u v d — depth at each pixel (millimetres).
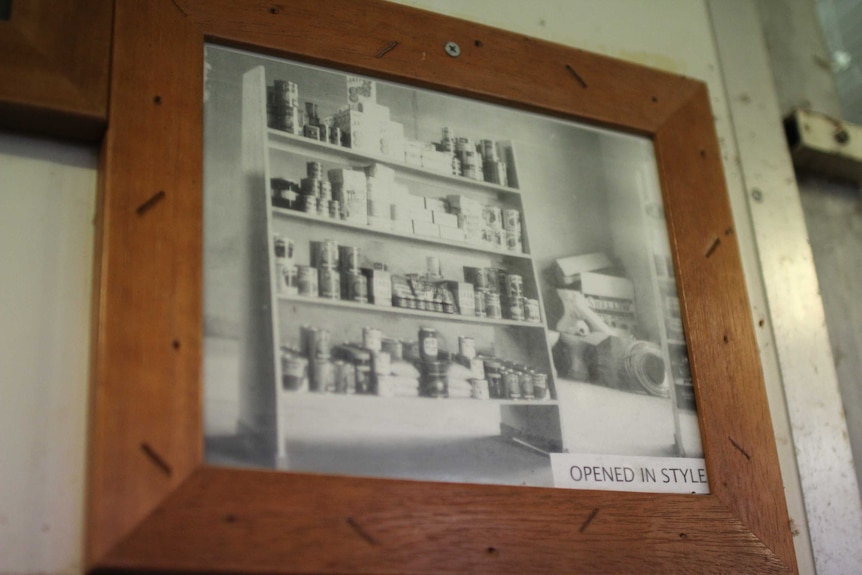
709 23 1558
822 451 1286
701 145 1389
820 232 1504
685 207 1322
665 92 1405
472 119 1236
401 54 1213
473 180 1197
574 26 1416
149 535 844
